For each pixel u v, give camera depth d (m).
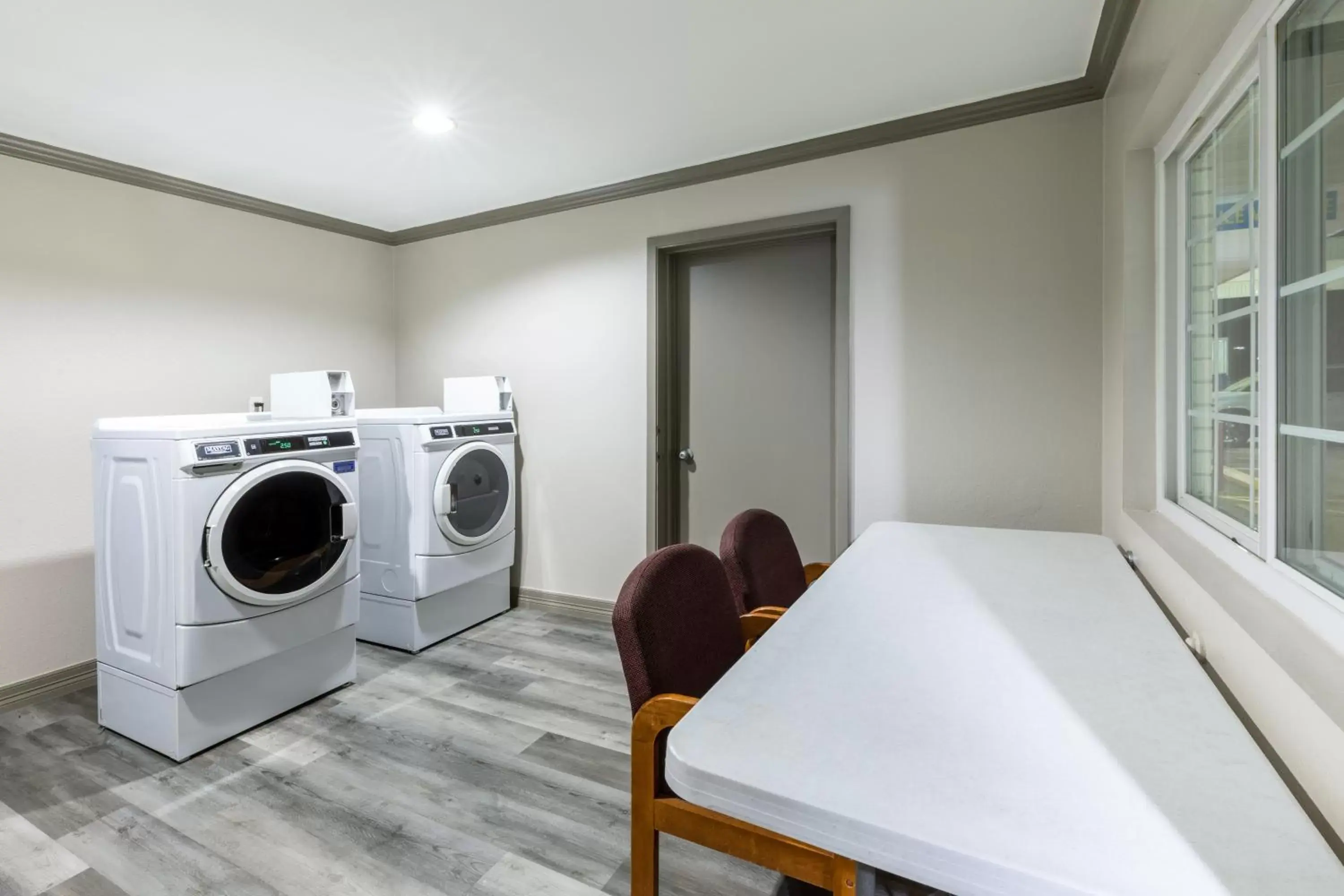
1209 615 1.22
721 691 0.94
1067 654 1.07
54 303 2.74
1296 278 1.08
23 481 2.66
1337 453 0.96
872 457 2.75
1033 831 0.62
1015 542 2.00
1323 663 0.85
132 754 2.22
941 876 0.60
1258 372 1.22
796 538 3.15
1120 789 0.69
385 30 1.94
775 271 3.14
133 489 2.22
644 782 1.12
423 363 4.09
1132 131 1.87
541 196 3.46
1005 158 2.49
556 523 3.64
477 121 2.57
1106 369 2.29
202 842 1.77
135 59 2.08
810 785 0.70
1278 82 1.10
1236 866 0.57
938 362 2.63
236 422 2.64
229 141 2.72
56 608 2.75
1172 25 1.45
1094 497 2.39
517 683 2.77
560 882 1.62
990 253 2.53
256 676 2.38
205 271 3.25
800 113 2.54
